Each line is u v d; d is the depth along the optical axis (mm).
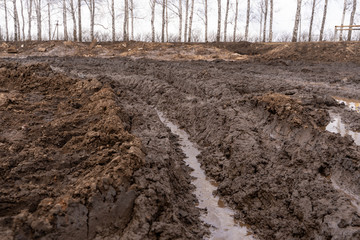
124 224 3934
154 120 8062
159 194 4301
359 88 11320
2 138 5637
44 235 3441
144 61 20391
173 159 6062
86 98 8312
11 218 3473
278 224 4453
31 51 25844
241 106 8328
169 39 39312
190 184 5879
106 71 15625
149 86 12688
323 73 14992
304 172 5055
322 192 4496
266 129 7238
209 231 4547
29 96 8539
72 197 3871
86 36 39312
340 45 21672
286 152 5840
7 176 4453
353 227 3779
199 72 12516
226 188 5559
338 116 7801
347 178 4875
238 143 6484
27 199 3873
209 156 6805
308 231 4137
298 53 21734
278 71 15602
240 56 22891
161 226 3855
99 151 5176
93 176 4312
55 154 5129
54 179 4480
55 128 6160
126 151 4992
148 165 4836
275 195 4859
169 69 14891
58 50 26094
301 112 7086
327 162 5246
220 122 7750
